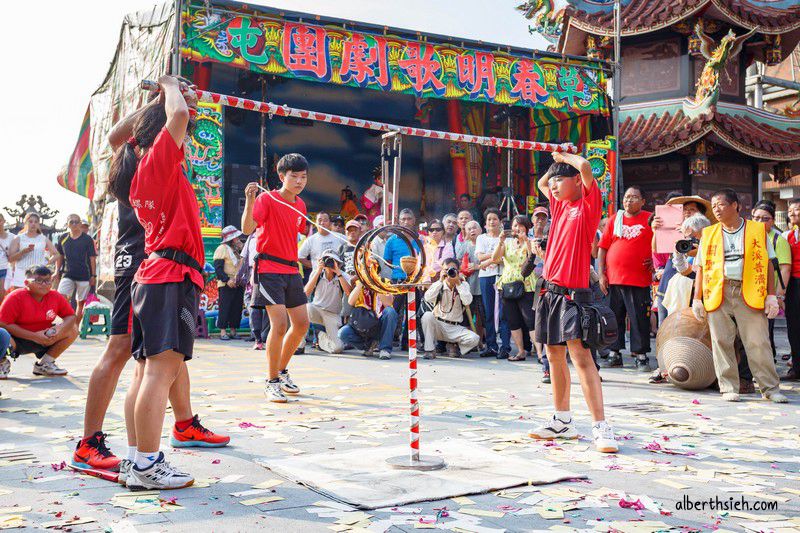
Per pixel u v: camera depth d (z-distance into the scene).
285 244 5.80
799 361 7.78
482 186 17.53
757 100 18.83
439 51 13.07
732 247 6.35
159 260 3.37
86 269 11.70
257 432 4.59
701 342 6.84
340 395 6.15
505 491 3.31
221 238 11.69
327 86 17.45
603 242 8.30
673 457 4.05
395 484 3.38
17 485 3.39
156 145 3.31
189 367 7.81
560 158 4.57
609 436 4.20
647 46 16.11
